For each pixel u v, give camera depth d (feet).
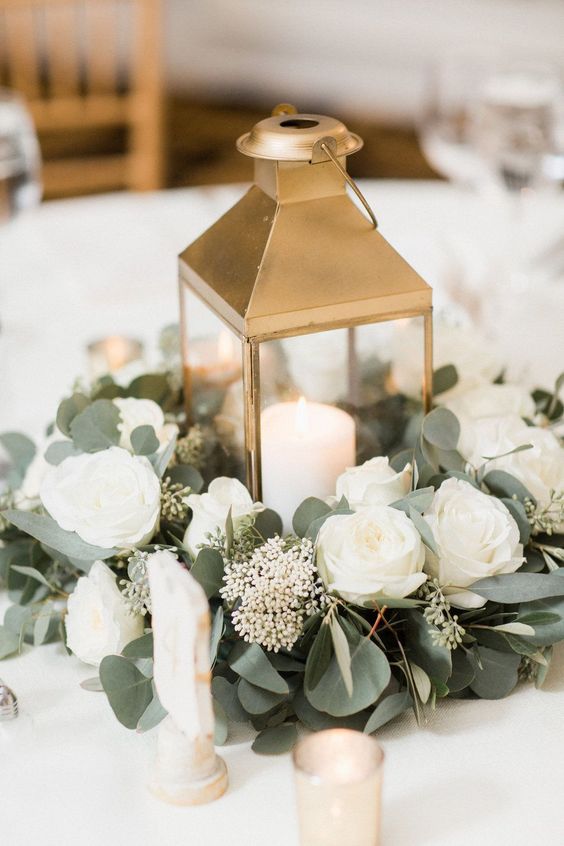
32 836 2.17
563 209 5.50
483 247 4.99
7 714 2.41
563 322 4.45
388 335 2.80
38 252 5.02
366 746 2.04
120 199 5.55
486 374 3.31
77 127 13.92
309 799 1.99
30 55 7.62
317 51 13.88
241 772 2.33
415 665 2.46
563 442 3.15
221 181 12.51
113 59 7.74
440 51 12.81
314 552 2.47
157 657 2.15
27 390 3.96
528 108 4.75
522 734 2.43
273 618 2.40
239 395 2.75
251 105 14.82
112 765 2.36
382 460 2.67
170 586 2.03
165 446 2.87
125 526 2.54
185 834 2.17
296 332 2.68
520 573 2.48
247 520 2.57
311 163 2.72
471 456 2.81
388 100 13.62
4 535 2.95
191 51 14.89
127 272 4.82
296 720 2.53
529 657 2.57
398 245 4.99
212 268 2.84
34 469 3.02
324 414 2.84
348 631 2.42
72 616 2.55
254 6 14.02
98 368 3.67
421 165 12.56
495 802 2.23
